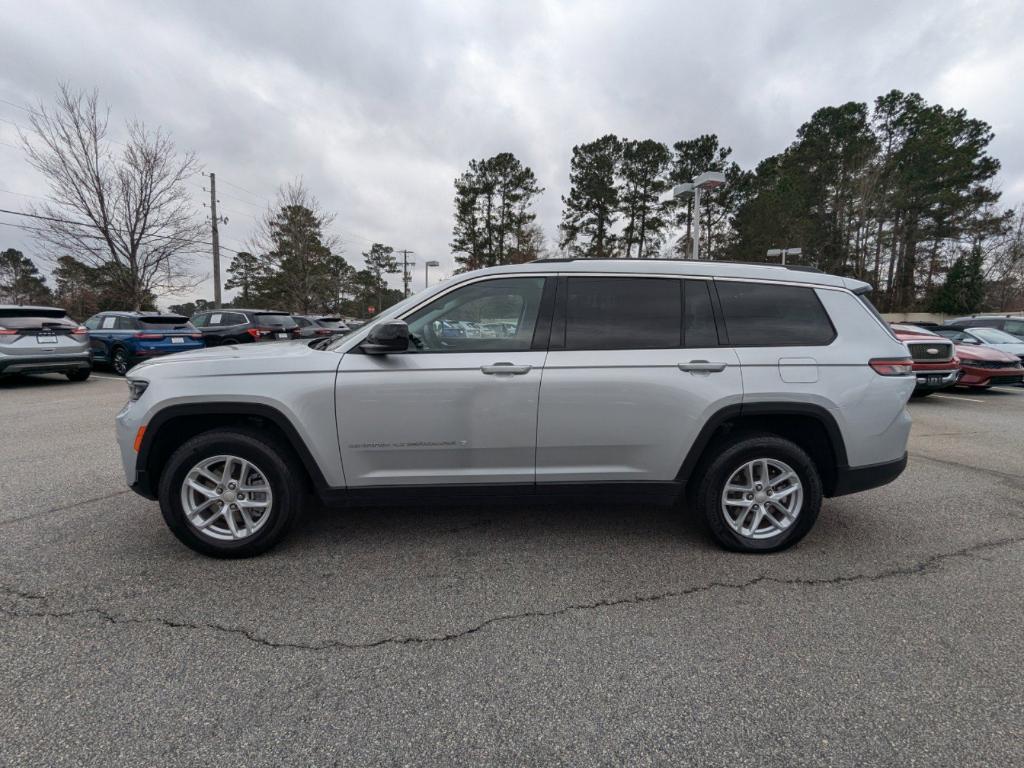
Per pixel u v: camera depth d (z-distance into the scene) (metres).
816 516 3.16
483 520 3.70
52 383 10.94
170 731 1.81
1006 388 11.53
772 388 3.06
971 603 2.66
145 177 20.89
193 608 2.57
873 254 44.22
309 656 2.23
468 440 3.03
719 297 3.18
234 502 3.05
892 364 3.18
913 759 1.72
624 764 1.70
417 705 1.95
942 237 42.09
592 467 3.13
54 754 1.71
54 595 2.67
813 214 41.59
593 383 3.02
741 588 2.80
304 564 3.04
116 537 3.38
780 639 2.36
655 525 3.65
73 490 4.29
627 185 42.50
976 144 40.31
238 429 3.05
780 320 3.19
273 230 32.09
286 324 14.95
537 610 2.59
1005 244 40.22
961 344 10.95
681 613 2.57
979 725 1.86
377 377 2.97
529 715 1.91
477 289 3.15
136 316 12.09
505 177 47.00
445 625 2.46
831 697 2.00
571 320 3.11
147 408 2.95
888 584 2.85
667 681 2.08
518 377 3.00
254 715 1.89
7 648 2.25
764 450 3.10
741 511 3.20
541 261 3.22
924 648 2.29
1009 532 3.57
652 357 3.06
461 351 3.06
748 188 41.50
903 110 42.34
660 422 3.06
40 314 10.18
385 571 2.97
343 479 3.05
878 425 3.14
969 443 6.20
